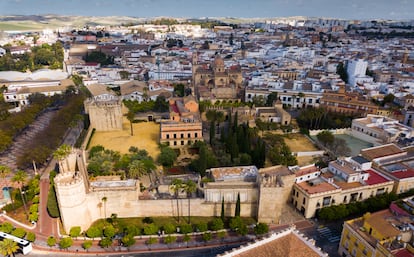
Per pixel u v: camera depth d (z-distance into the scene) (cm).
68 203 10131
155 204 11144
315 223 11181
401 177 12069
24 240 9900
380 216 9462
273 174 12006
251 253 6444
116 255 9762
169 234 10456
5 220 11225
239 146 15488
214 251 9962
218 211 11369
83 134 17900
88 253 9825
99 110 18662
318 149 16625
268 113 19962
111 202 10988
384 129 16925
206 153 14562
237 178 11962
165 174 13900
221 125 19375
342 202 11662
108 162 13425
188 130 16688
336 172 12581
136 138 17938
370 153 13888
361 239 8744
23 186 13075
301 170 12744
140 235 10475
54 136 17500
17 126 18362
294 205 12081
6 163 15362
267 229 10294
